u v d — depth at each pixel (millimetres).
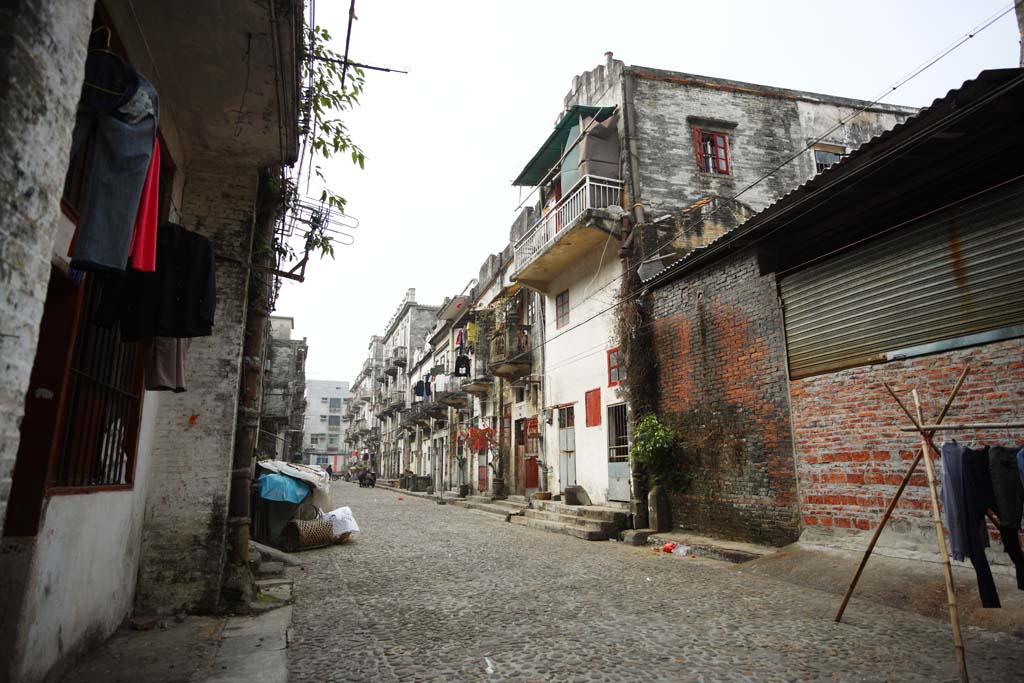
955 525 4020
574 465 15234
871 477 7137
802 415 8219
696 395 10586
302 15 4668
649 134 14156
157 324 3527
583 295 15242
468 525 14523
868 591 6137
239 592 5855
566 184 15070
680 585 6941
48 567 3371
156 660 4098
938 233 6543
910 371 6746
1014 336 5750
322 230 6566
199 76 5051
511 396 20594
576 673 3938
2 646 3016
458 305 27203
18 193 1729
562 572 7855
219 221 6242
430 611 5707
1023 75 5078
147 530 5531
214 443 5812
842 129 15750
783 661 4129
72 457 3777
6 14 1704
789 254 8820
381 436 52812
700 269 10656
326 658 4277
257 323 6875
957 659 3658
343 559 9016
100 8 3764
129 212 2650
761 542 8836
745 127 14992
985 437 5934
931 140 6059
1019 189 5777
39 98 1815
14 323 1741
